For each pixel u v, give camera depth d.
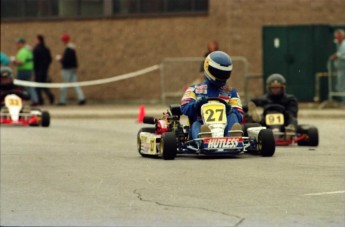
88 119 79.12
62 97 93.56
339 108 82.75
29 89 92.19
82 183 36.53
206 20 94.31
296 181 35.53
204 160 43.16
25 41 99.94
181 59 90.94
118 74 98.12
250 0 92.31
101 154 48.28
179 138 44.38
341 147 50.94
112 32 98.12
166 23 96.12
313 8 91.19
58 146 53.22
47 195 33.59
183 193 33.00
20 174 39.78
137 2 97.19
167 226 27.20
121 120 77.62
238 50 92.81
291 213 28.86
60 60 93.44
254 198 31.62
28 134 61.81
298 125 53.06
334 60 82.75
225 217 28.31
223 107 43.56
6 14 101.44
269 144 44.22
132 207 30.45
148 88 97.44
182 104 44.38
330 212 28.95
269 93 53.62
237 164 41.25
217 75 43.88
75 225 27.61
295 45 84.81
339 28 85.12
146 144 46.06
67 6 99.50
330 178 36.34
